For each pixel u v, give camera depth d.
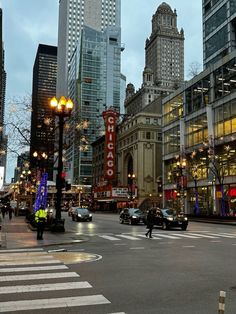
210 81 58.38
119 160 104.12
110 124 91.69
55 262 12.42
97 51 153.62
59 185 24.75
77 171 144.12
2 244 17.41
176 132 69.25
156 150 91.56
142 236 23.39
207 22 77.12
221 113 54.72
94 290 8.41
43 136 33.00
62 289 8.49
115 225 36.38
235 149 51.53
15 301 7.46
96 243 19.02
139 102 168.62
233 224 39.97
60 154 24.73
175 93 70.44
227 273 10.59
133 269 11.14
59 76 157.50
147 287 8.76
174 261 12.80
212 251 15.69
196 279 9.72
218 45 72.25
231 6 68.19
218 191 54.22
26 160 37.84
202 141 58.84
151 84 169.00
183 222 29.69
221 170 53.25
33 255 14.18
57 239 19.94
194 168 57.44
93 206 104.25
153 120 92.56
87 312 6.73
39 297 7.77
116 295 7.96
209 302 7.46
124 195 86.69
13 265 11.79
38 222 19.67
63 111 23.94
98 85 150.00
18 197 53.97
